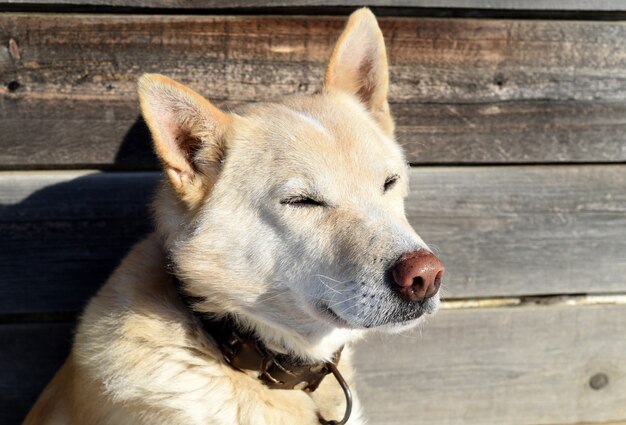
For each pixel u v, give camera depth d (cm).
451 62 104
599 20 105
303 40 103
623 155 108
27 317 106
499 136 106
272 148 88
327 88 95
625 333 111
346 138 89
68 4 99
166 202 91
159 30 101
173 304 89
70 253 104
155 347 88
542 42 105
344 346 95
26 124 101
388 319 83
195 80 102
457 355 110
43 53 100
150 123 85
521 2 104
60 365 106
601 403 112
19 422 106
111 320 89
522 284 109
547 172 107
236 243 88
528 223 108
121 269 92
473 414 111
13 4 99
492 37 104
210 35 102
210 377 88
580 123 107
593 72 106
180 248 88
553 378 111
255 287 88
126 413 88
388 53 104
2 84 100
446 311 109
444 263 107
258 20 102
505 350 110
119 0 100
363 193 87
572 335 110
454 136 106
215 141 89
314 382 92
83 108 102
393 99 104
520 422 112
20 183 102
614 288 110
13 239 103
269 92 103
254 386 89
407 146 105
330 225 86
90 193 104
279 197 87
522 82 105
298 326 89
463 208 107
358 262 84
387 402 110
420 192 106
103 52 101
